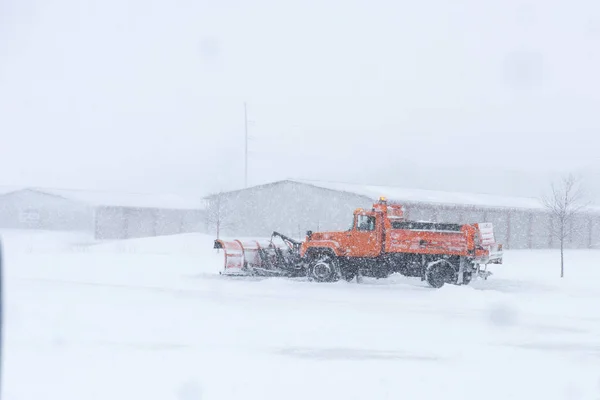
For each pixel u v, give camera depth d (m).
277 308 14.68
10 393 7.11
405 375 8.73
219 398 7.24
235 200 46.66
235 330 11.68
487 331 12.45
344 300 16.52
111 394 7.23
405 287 19.66
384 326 12.70
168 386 7.67
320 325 12.54
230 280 20.48
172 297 16.05
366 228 20.42
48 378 7.82
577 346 11.12
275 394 7.51
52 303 14.27
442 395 7.72
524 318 14.23
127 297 15.78
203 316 13.13
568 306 16.30
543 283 21.80
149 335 10.88
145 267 24.67
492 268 28.31
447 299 17.03
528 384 8.38
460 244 19.61
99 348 9.67
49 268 23.50
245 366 8.92
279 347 10.34
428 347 10.74
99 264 25.62
